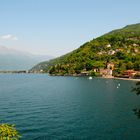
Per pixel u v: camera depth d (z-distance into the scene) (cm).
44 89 17775
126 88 17412
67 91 16038
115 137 5531
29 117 7550
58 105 10031
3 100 11625
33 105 10038
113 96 12888
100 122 6931
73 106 9750
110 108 9200
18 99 12019
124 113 8206
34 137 5481
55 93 14875
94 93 14500
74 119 7300
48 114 8056
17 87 19788
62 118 7431
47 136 5569
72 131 5994
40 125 6531
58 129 6147
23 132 5862
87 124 6681
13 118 7388
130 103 10369
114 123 6812
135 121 7031
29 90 17088
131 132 5934
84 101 11156
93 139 5384
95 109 9019
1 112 8362
